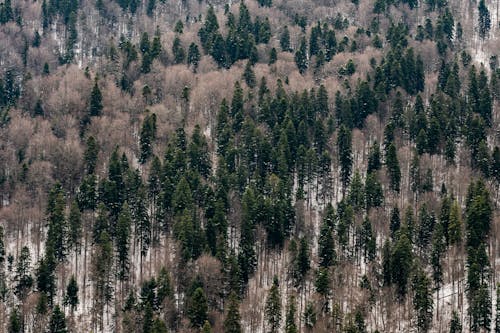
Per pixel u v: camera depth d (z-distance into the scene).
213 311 135.88
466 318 136.88
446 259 147.88
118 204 159.25
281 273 149.62
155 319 129.75
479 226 145.25
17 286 142.00
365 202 161.88
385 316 139.25
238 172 166.38
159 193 161.00
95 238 152.88
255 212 153.12
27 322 136.50
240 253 145.62
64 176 172.38
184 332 129.25
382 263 147.75
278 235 152.88
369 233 150.62
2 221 161.25
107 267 143.12
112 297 143.88
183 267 141.88
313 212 168.75
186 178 160.75
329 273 139.62
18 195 164.62
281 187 159.12
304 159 171.12
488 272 138.00
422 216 153.50
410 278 140.88
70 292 138.88
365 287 140.75
